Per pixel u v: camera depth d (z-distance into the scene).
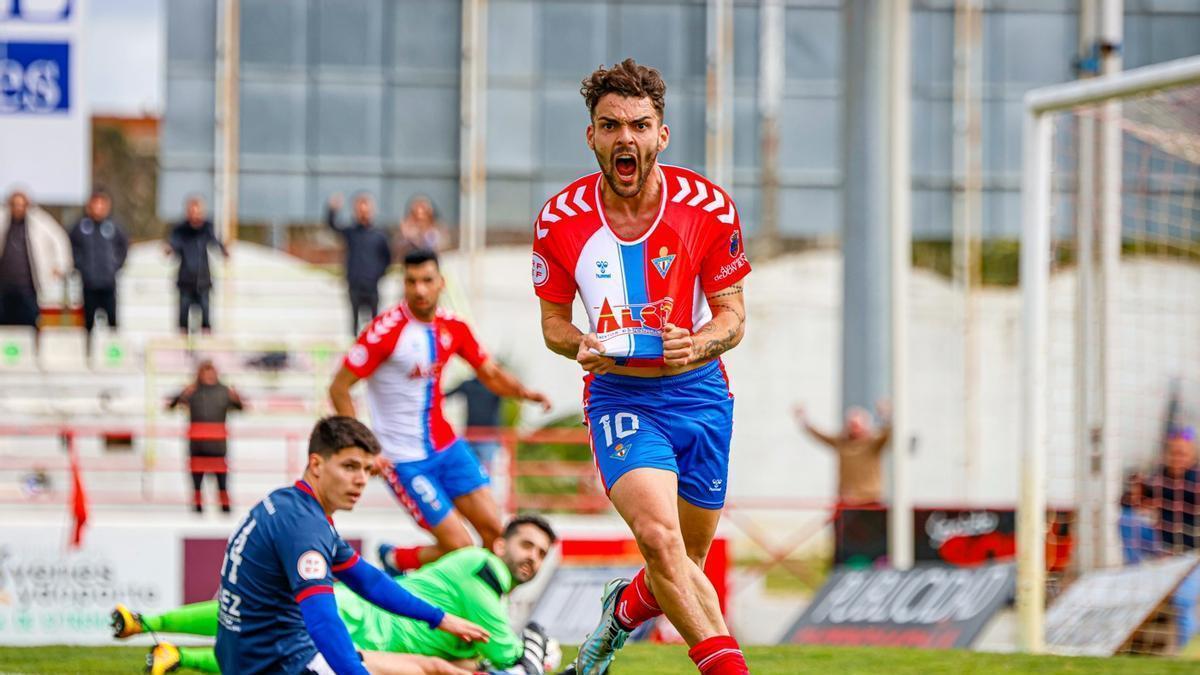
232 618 18.47
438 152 83.88
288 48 83.00
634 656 25.39
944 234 86.62
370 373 27.28
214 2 81.69
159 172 80.75
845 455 51.03
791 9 86.62
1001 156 87.19
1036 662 25.00
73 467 46.59
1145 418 54.22
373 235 61.44
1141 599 34.56
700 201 16.67
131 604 46.28
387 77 83.50
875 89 52.78
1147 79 33.69
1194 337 63.84
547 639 24.17
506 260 84.31
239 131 82.38
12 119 61.88
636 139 15.79
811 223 86.62
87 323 62.59
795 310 85.75
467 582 23.41
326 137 83.12
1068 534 41.00
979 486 84.88
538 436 50.56
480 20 84.25
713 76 85.62
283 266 78.38
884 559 48.47
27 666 24.33
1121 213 53.28
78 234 61.81
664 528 15.88
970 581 35.53
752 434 84.88
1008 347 86.00
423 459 27.89
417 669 22.22
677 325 16.69
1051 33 87.56
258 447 63.84
